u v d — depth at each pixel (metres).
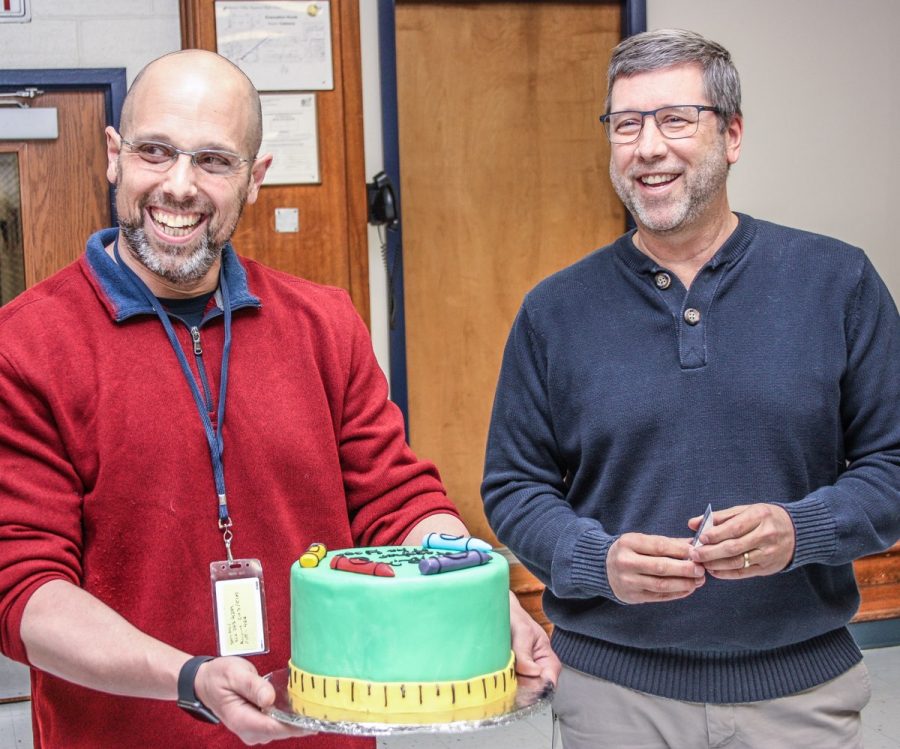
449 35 4.28
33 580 1.38
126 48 3.95
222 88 1.49
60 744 1.50
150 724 1.50
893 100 4.59
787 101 4.49
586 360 1.92
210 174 1.49
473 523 4.45
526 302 2.03
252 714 1.25
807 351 1.84
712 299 1.87
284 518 1.57
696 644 1.84
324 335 1.66
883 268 4.65
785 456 1.83
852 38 4.53
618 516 1.90
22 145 3.95
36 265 3.99
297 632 1.40
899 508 1.80
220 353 1.57
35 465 1.45
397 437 1.72
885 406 1.85
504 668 1.39
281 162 3.95
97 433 1.48
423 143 4.30
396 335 4.26
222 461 1.54
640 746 1.91
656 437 1.86
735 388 1.84
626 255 1.94
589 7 4.38
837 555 1.73
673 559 1.66
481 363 4.42
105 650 1.32
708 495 1.84
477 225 4.37
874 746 3.32
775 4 4.45
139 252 1.50
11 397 1.44
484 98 4.33
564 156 4.41
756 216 4.51
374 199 4.09
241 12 3.88
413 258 4.32
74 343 1.50
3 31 3.89
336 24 3.93
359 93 3.98
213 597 1.48
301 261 3.99
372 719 1.27
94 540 1.49
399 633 1.33
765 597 1.82
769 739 1.86
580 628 1.94
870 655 4.09
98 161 4.00
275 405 1.58
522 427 2.01
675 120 1.83
